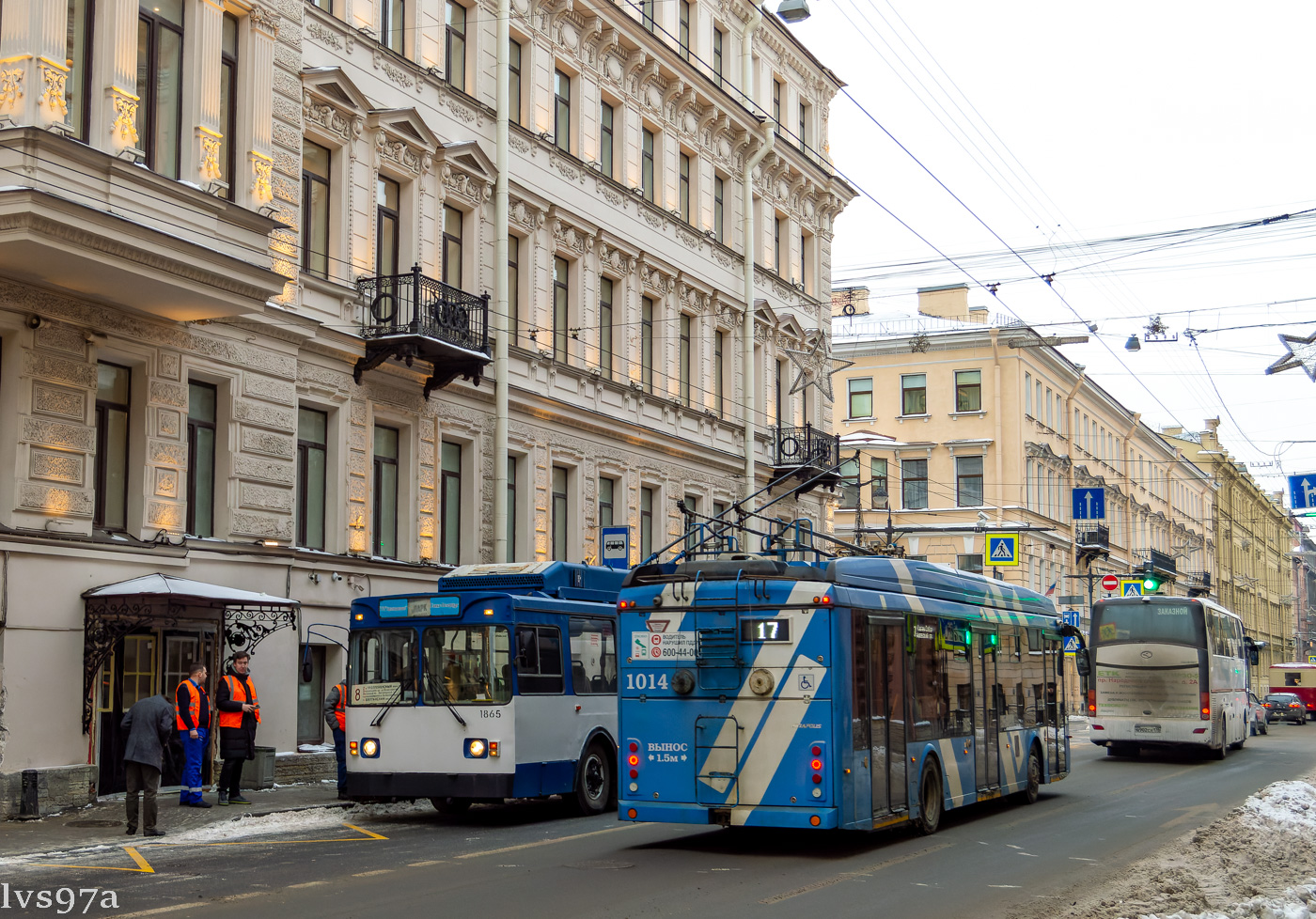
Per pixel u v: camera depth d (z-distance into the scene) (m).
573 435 30.44
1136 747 31.52
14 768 16.81
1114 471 74.19
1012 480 58.50
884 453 60.59
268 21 21.09
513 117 28.92
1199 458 101.88
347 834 15.75
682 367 35.66
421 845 14.75
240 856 13.70
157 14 18.98
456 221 27.06
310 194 23.27
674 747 14.24
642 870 12.81
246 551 20.69
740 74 38.62
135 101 17.89
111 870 12.65
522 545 28.66
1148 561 66.38
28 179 16.06
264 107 20.88
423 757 16.95
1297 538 139.75
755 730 13.91
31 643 17.16
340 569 22.88
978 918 10.33
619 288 32.50
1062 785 23.42
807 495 42.25
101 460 18.88
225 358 20.67
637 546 32.81
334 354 23.20
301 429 22.92
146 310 19.02
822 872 12.73
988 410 59.25
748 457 37.69
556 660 17.91
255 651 20.77
